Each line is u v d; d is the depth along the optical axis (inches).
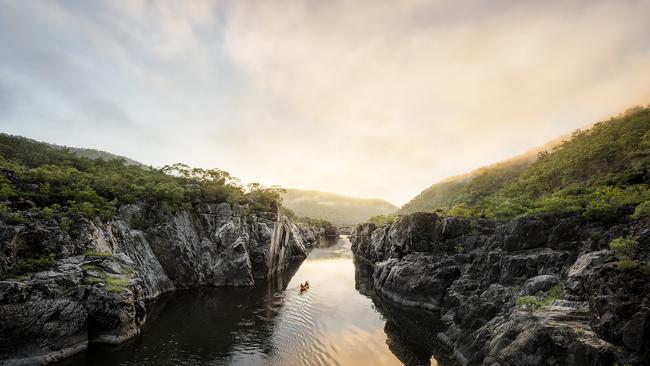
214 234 2450.8
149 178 2608.3
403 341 1389.0
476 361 1035.9
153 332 1391.5
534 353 786.8
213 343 1302.9
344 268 3371.1
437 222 2229.3
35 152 3095.5
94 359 1123.3
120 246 1850.4
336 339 1393.9
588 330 765.9
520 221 1604.3
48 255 1354.6
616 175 2431.1
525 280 1373.0
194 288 2192.4
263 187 3440.0
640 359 638.5
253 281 2397.9
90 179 2206.0
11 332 1035.3
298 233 4894.2
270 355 1215.6
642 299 690.8
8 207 1485.0
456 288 1685.5
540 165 4640.8
